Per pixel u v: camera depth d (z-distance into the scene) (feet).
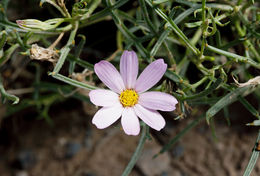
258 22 1.01
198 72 1.21
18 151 1.34
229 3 1.05
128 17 1.05
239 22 1.07
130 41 1.02
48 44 1.07
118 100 0.94
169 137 1.35
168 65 1.16
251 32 1.01
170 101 0.92
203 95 0.94
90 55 1.28
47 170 1.32
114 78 0.94
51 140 1.36
